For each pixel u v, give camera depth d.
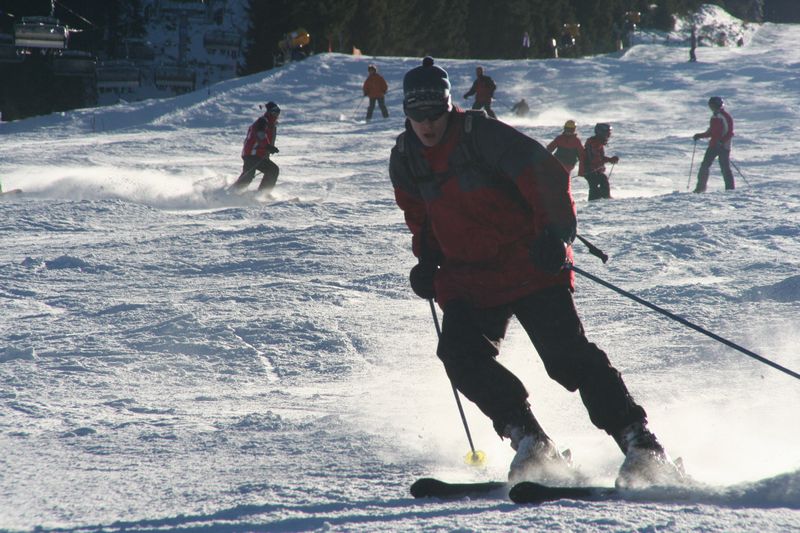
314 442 10.15
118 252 28.66
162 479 8.70
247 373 15.30
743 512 6.43
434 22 199.00
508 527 6.10
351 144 75.44
